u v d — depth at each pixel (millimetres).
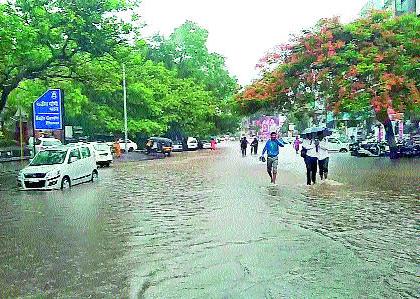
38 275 7773
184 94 66375
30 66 30312
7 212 14406
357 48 31719
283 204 14719
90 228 11562
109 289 7004
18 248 9664
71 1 30656
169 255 8852
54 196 18141
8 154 42312
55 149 22000
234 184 20781
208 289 6898
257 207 14195
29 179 20188
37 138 46719
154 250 9250
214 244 9617
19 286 7230
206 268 7957
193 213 13383
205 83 75750
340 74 30766
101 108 51844
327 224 11492
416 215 12578
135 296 6680
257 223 11695
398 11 58469
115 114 53719
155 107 58156
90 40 31078
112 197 17391
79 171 22328
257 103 32844
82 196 17906
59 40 30469
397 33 32250
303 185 19906
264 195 16891
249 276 7461
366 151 42500
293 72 32062
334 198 15898
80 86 45406
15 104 39375
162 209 14250
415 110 32531
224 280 7293
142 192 18750
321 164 21766
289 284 7035
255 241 9797
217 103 74688
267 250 9047
